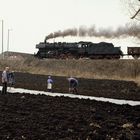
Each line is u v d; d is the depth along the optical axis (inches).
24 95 1461.6
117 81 2459.4
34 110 1058.7
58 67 3388.3
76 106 1180.5
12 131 740.0
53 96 1467.8
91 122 875.4
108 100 1473.9
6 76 1465.3
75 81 1756.9
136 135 727.7
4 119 882.8
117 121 893.2
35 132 735.7
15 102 1223.5
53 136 708.0
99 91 1900.8
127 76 2847.0
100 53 3230.8
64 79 2687.0
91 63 3181.6
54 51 3572.8
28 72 3531.0
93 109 1097.4
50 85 1840.6
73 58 3437.5
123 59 3036.4
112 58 3186.5
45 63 3580.2
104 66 3068.4
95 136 712.4
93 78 2854.3
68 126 816.3
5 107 1095.6
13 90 1764.3
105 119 927.0
